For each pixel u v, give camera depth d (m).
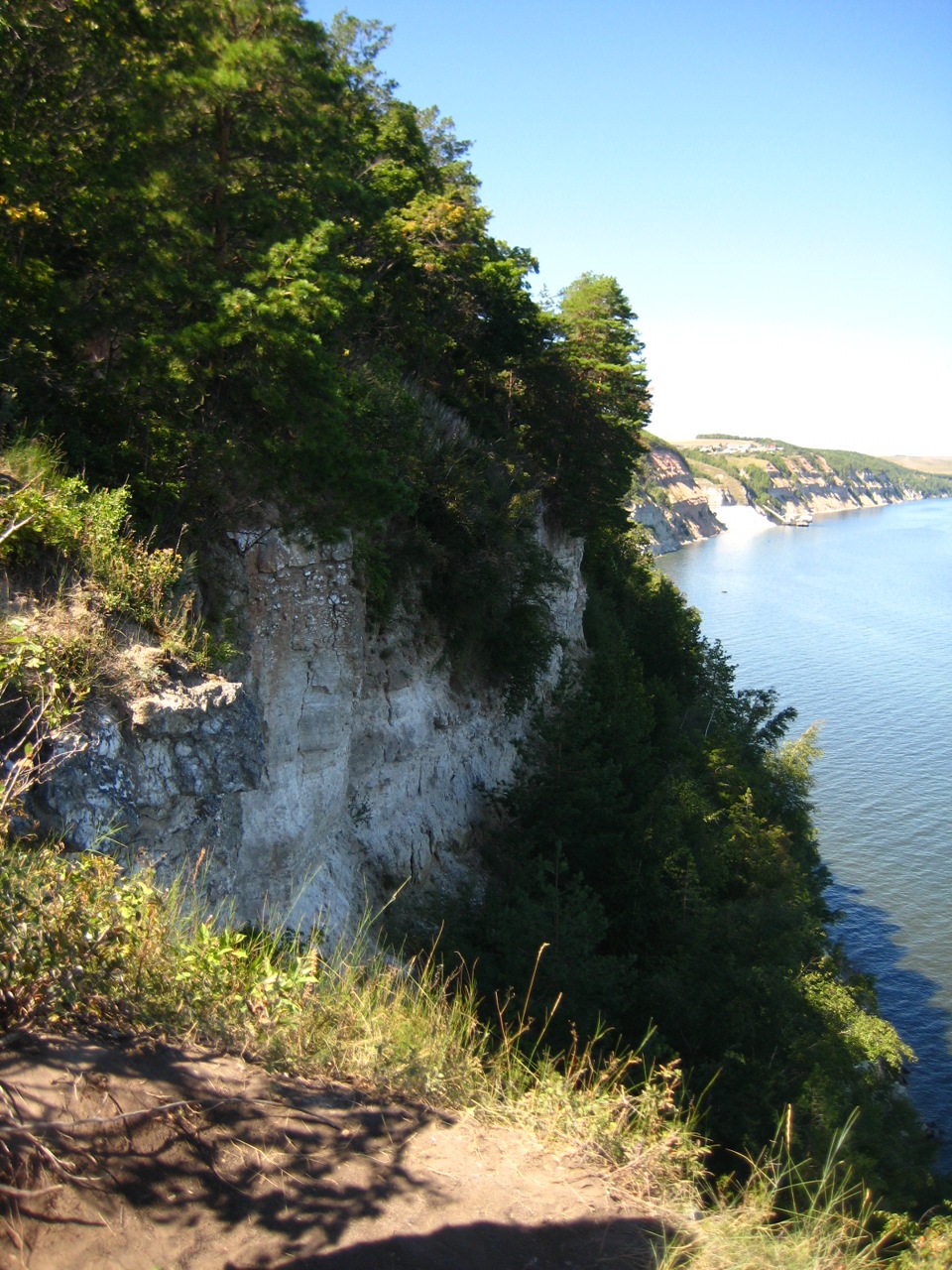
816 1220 5.29
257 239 12.51
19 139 10.77
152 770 7.55
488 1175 4.97
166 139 11.53
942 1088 30.59
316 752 15.56
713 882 28.08
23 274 10.81
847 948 37.56
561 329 39.41
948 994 34.91
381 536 19.75
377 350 23.73
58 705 6.48
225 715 8.27
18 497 7.96
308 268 11.74
